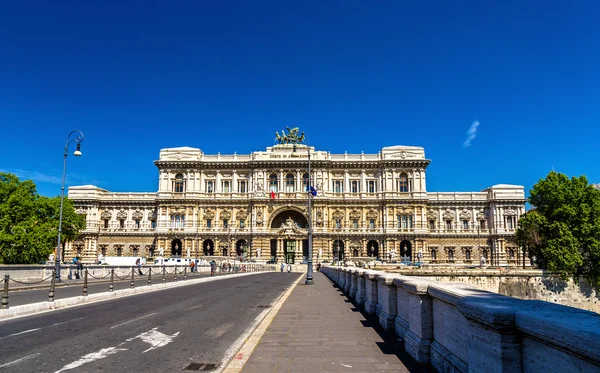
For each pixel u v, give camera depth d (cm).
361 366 1259
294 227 11262
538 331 601
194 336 1789
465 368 935
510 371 680
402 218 11444
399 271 7769
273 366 1276
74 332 1806
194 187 11738
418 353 1248
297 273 8938
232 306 2836
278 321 2111
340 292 3900
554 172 8050
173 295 3494
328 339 1656
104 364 1318
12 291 3750
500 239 11531
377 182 11706
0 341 1611
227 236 11494
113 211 12344
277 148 12012
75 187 12325
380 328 1883
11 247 7362
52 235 7756
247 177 11856
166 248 11531
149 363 1344
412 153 11631
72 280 5144
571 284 7619
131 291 3559
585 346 502
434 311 1223
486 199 11981
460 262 11644
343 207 11562
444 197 12100
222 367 1305
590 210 7456
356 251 11381
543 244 7812
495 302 775
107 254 12094
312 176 11619
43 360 1348
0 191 7750
